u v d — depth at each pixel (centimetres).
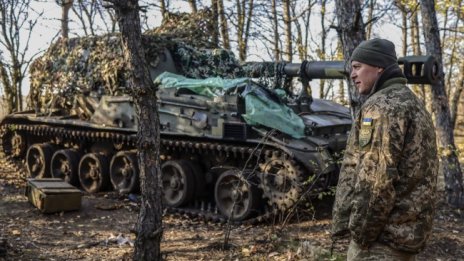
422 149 299
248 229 817
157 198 521
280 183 796
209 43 1227
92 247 688
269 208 854
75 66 1132
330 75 877
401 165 299
